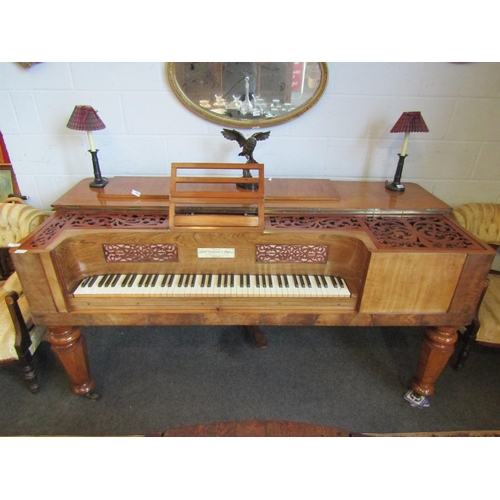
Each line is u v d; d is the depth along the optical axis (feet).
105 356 6.50
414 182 6.65
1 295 5.66
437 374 5.33
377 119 6.08
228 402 5.69
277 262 4.84
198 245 4.68
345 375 6.20
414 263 4.28
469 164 6.47
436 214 5.16
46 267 4.21
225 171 6.44
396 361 6.51
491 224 6.17
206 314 4.69
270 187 5.73
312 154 6.37
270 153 6.35
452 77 5.74
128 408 5.54
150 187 5.65
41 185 6.54
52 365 6.22
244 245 4.69
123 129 6.09
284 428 3.67
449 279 4.39
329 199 5.34
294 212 5.02
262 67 5.60
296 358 6.55
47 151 6.23
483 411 5.57
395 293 4.49
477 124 6.12
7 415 5.37
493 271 6.59
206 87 5.73
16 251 4.11
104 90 5.77
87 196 5.31
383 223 4.91
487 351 6.70
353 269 4.75
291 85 5.74
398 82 5.78
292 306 4.74
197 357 6.53
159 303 4.66
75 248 4.58
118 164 6.39
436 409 5.60
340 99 5.91
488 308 5.57
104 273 4.86
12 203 5.92
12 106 5.84
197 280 4.81
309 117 6.04
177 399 5.72
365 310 4.64
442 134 6.21
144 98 5.84
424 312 4.64
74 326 4.89
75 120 5.20
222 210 4.95
